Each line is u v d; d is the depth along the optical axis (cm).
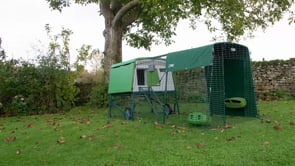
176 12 1398
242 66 944
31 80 1407
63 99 1475
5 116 1326
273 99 1538
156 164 484
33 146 648
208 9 1460
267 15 1459
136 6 1515
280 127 712
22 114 1349
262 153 507
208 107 815
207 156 509
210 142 609
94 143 643
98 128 801
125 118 998
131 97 960
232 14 1432
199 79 864
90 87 1634
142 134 710
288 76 1579
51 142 674
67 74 1484
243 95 955
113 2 1593
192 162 483
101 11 1638
